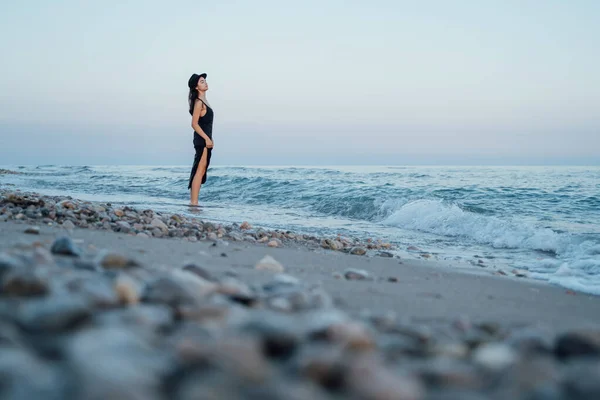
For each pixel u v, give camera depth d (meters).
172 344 1.47
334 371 1.32
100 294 1.95
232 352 1.29
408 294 3.60
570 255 6.91
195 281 2.62
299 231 8.77
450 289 4.06
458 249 7.45
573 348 1.90
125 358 1.21
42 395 1.01
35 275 1.90
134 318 1.72
